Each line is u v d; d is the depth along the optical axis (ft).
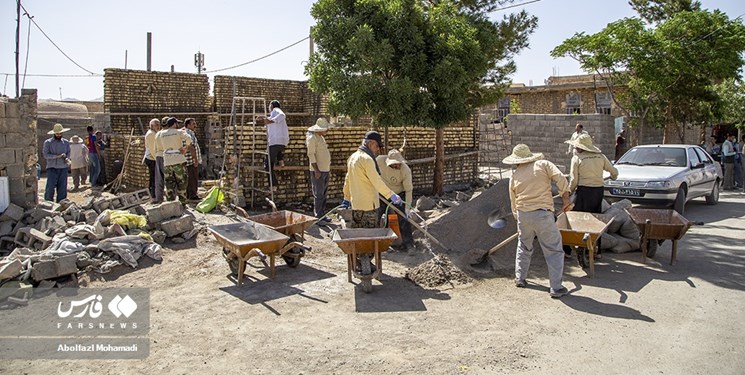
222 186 36.60
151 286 21.11
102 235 24.38
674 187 36.40
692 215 38.83
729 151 55.06
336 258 25.39
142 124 65.31
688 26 60.34
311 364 14.60
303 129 38.63
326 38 35.99
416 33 35.83
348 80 35.58
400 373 14.06
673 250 24.44
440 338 16.26
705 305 19.13
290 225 23.36
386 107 36.27
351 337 16.34
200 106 69.82
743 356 15.11
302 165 38.78
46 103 81.87
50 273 20.80
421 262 24.25
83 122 68.64
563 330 16.89
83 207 28.63
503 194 27.53
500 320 17.72
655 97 66.80
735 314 18.26
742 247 27.94
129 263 22.95
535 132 72.54
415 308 18.85
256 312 18.44
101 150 54.85
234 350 15.49
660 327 17.12
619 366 14.53
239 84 69.67
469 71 38.09
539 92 95.96
